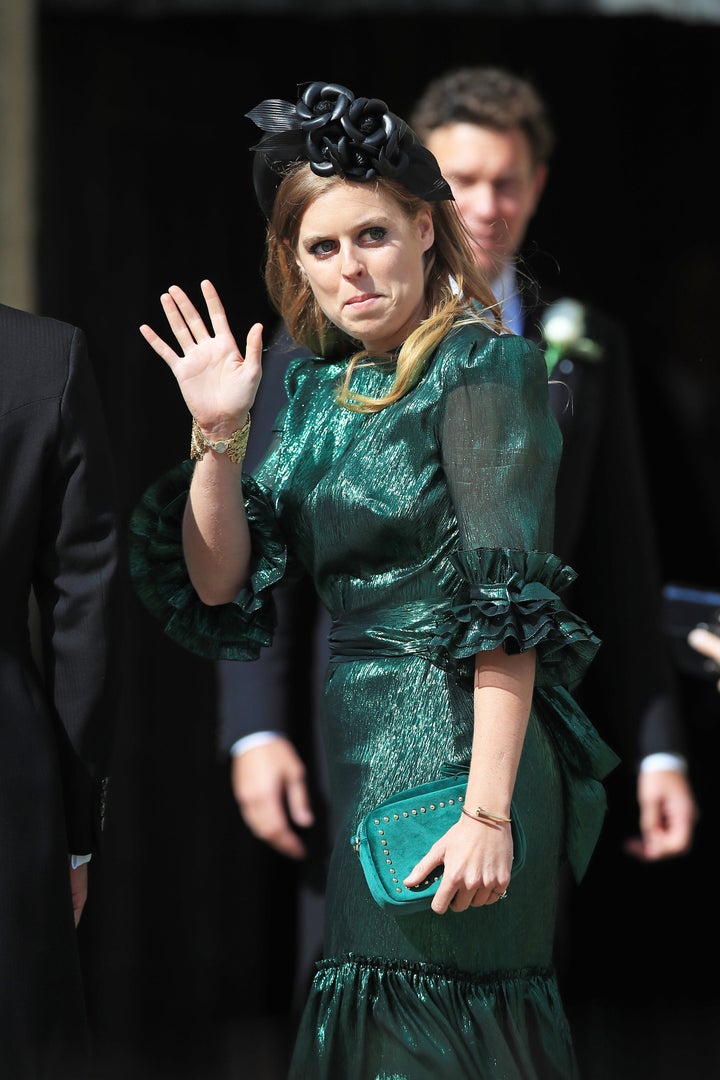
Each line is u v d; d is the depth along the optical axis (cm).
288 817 1702
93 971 2270
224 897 2336
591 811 1142
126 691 2275
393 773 1099
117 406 2250
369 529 1107
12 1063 1143
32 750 1181
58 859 1183
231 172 2319
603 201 2498
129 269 2264
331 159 1094
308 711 1712
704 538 2486
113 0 2072
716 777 2436
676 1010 2386
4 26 2044
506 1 2045
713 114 2491
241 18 2317
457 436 1082
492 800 1046
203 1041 2202
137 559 1189
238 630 1183
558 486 1580
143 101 2272
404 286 1116
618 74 2480
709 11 2070
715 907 2489
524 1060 1083
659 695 1697
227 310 2312
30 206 2066
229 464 1130
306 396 1194
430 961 1080
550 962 1141
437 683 1102
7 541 1188
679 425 2494
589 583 1689
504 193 1609
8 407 1195
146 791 2289
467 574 1066
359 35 2367
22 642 1209
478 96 1611
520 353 1097
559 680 1078
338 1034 1091
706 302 2491
